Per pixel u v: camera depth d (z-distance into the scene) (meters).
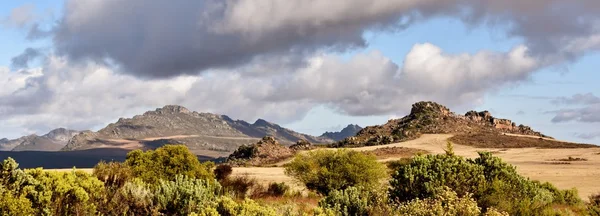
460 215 11.48
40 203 9.79
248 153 126.38
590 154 93.56
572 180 42.19
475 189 15.26
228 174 27.44
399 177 16.62
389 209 12.84
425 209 11.72
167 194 11.96
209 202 11.55
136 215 11.30
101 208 10.75
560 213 14.90
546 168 62.66
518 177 17.95
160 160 21.08
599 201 18.47
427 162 16.66
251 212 10.22
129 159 21.02
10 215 8.97
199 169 21.86
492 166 17.83
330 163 26.70
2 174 9.84
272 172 57.12
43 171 10.66
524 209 14.33
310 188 27.27
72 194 10.38
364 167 26.06
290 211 12.62
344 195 14.23
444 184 15.55
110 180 13.81
